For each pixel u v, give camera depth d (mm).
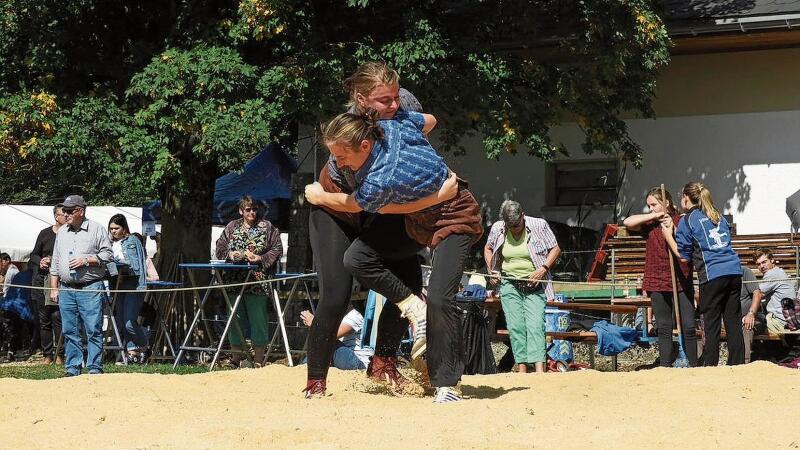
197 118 16984
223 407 8000
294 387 9352
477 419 7148
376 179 7410
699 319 15031
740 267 12586
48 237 18922
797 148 20359
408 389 8805
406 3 18047
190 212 19969
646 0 18656
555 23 19281
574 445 6305
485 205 22453
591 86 18797
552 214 21906
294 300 19531
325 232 8297
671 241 12961
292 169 26188
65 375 15242
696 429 6773
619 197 21516
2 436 6824
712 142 20938
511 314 13438
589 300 16609
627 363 18188
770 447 6230
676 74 21266
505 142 18281
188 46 17969
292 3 16969
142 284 17125
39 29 17812
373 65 7551
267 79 17172
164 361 18344
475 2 19203
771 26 19250
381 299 13344
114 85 18641
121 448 6316
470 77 18141
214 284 16219
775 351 15734
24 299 21766
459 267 7938
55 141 17109
